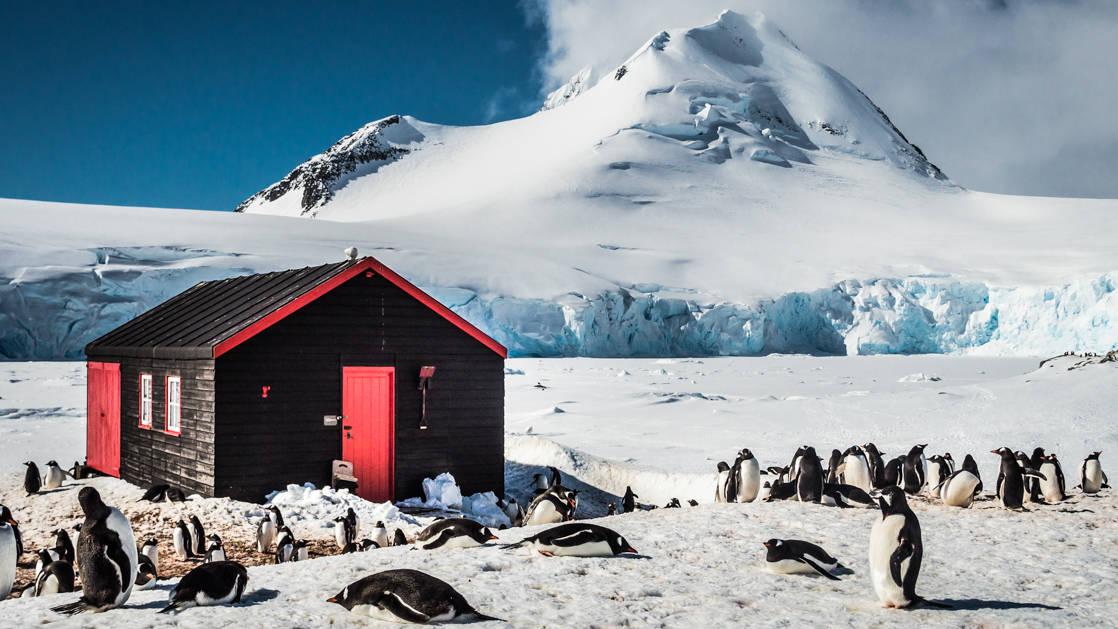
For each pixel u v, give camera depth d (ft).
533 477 71.77
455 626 22.26
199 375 55.88
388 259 297.53
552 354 292.20
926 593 26.02
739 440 87.10
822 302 338.34
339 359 58.18
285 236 316.60
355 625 22.34
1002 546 33.27
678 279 351.46
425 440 60.95
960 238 442.91
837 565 29.30
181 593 24.06
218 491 54.13
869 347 323.98
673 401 127.03
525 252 358.23
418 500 59.31
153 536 46.57
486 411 63.21
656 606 24.49
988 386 109.50
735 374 204.74
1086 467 50.08
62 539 39.04
